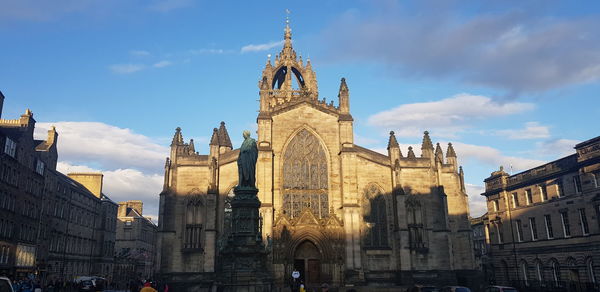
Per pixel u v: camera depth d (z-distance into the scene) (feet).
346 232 198.49
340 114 218.38
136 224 514.68
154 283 181.68
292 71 330.34
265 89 217.56
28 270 258.98
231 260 115.14
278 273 189.16
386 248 205.67
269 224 194.49
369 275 201.98
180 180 205.98
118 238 510.17
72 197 348.59
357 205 202.18
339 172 212.43
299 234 196.13
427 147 222.28
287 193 209.15
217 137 210.59
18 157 247.50
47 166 299.79
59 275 320.70
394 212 209.56
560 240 240.73
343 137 213.87
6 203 232.73
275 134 214.07
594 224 216.74
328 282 192.34
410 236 208.13
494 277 297.74
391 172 216.33
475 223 431.84
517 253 275.18
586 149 221.25
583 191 223.10
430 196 215.72
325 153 215.72
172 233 198.49
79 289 223.10
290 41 326.44
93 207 395.55
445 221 212.02
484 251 415.44
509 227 282.56
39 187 280.92
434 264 206.69
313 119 218.38
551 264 247.29
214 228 196.95
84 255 372.58
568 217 236.84
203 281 191.72
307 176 212.23
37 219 277.03
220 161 209.67
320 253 196.54
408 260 201.67
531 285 251.60
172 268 195.72
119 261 447.83
